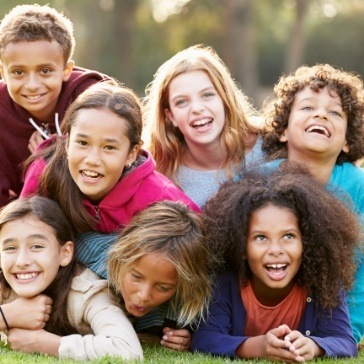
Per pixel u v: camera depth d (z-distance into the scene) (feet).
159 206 18.88
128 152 19.47
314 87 21.89
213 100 22.85
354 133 22.35
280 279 18.53
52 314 18.76
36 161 20.70
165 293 18.40
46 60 22.81
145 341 19.72
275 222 18.48
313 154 21.84
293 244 18.57
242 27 138.21
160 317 19.47
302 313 19.11
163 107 23.53
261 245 18.56
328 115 21.67
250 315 19.20
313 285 18.90
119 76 148.05
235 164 23.06
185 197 20.77
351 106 21.95
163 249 17.95
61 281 18.99
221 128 23.02
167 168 23.53
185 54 23.65
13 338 18.30
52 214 19.06
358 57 167.12
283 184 18.90
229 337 18.58
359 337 20.62
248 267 19.06
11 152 23.70
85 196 19.80
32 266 18.56
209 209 19.98
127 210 19.92
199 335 18.99
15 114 23.53
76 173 19.22
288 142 22.52
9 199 23.62
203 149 23.13
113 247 18.66
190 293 18.48
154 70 160.56
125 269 18.19
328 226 18.95
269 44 165.78
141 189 19.88
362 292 20.66
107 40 147.84
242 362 17.66
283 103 22.62
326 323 18.88
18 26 22.70
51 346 17.99
